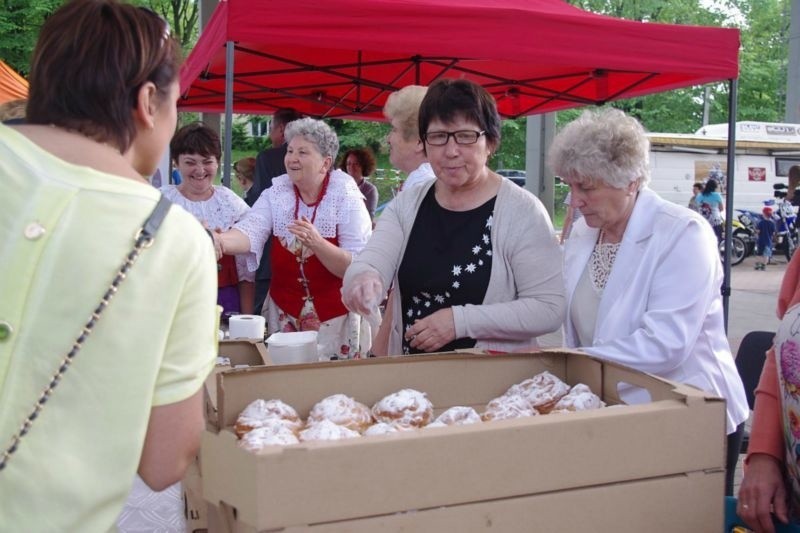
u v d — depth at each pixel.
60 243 0.98
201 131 3.76
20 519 0.95
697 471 1.24
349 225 3.38
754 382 2.43
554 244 2.13
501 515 1.11
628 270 1.98
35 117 1.08
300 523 1.01
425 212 2.25
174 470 1.05
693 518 1.24
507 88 6.63
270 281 3.66
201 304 1.07
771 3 30.94
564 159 1.99
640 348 1.84
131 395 0.99
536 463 1.13
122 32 1.07
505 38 3.72
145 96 1.10
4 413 0.95
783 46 30.50
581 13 4.14
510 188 2.18
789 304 1.59
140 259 1.00
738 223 14.54
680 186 15.53
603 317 2.00
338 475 1.02
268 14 3.37
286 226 3.34
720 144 15.55
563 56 3.82
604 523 1.18
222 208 3.79
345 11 3.47
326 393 1.55
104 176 1.03
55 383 0.96
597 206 1.99
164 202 1.06
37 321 0.97
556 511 1.15
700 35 4.05
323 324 3.31
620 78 5.84
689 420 1.22
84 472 0.97
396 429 1.31
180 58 1.16
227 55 3.46
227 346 2.00
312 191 3.36
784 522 1.50
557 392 1.54
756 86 30.62
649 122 30.08
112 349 0.98
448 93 2.07
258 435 1.21
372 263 2.18
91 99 1.06
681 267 1.90
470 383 1.66
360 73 5.99
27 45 14.95
